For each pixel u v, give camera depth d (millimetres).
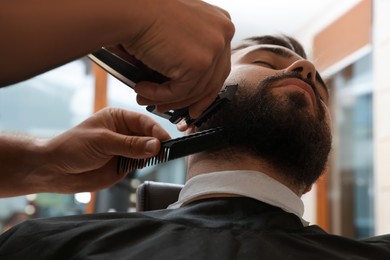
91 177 1105
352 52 3578
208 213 937
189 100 687
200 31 616
